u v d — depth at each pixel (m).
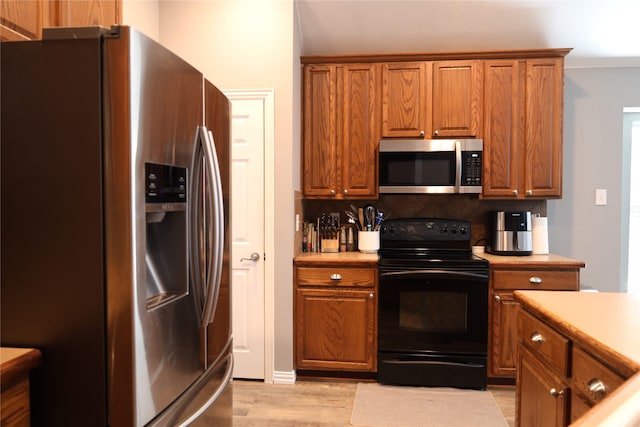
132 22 2.47
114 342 1.04
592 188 3.25
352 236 3.24
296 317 2.78
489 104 2.90
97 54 1.03
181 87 1.28
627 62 3.17
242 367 2.80
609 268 3.25
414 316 2.67
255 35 2.72
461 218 3.26
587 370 1.10
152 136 1.12
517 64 2.88
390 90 2.99
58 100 1.05
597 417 0.45
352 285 2.73
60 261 1.05
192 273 1.34
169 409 1.20
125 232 1.03
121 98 1.03
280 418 2.29
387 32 3.05
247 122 2.75
